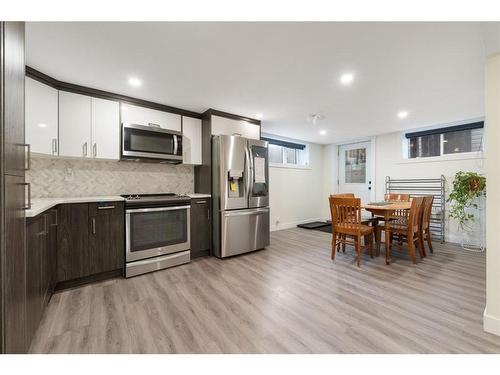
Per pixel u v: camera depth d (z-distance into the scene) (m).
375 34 1.71
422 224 3.22
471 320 1.74
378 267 2.87
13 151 1.07
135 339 1.52
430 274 2.64
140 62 2.10
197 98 2.94
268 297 2.10
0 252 0.93
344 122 4.09
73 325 1.67
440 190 4.23
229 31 1.68
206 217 3.29
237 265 2.95
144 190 3.24
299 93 2.79
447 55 1.99
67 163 2.71
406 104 3.17
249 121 3.79
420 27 1.63
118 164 3.05
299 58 2.04
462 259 3.17
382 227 3.34
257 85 2.59
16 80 1.12
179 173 3.56
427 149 4.54
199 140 3.50
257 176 3.55
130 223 2.57
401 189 4.77
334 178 6.12
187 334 1.58
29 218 1.41
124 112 2.84
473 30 1.65
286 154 5.66
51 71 2.24
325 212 6.29
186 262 3.01
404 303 2.00
